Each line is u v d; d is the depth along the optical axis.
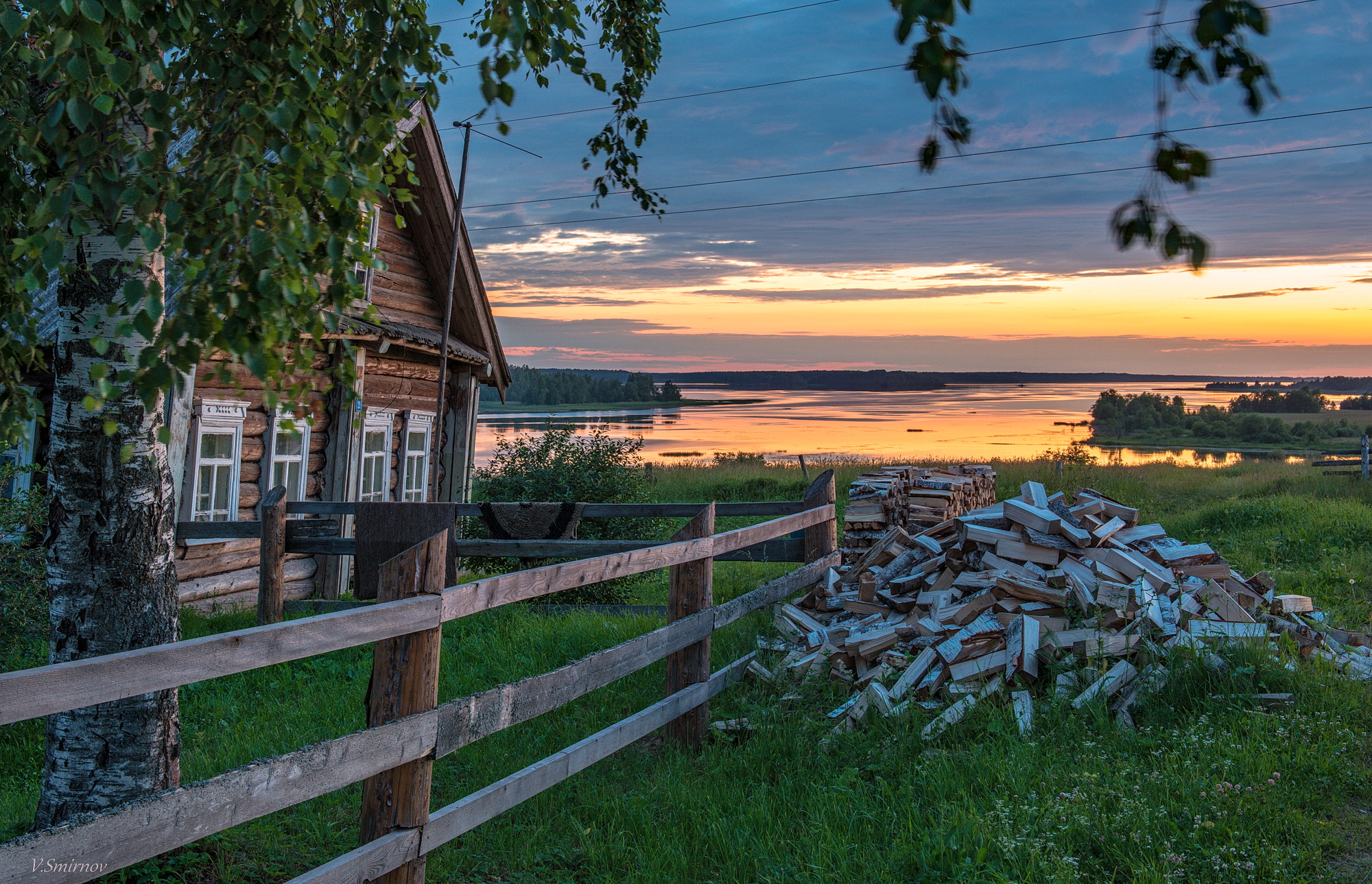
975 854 3.68
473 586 3.47
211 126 3.51
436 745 3.21
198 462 9.91
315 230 3.68
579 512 8.48
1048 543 6.30
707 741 5.43
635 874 3.90
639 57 6.93
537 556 8.45
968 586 6.45
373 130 3.73
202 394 9.90
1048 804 4.00
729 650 7.10
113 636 3.79
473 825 3.47
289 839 4.30
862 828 4.12
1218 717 4.92
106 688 2.13
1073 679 5.27
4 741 6.07
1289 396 139.50
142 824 2.15
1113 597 5.79
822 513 7.68
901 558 7.46
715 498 25.28
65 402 3.76
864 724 5.29
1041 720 5.00
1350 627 7.72
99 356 3.72
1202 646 5.53
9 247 3.73
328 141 3.66
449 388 15.09
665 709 4.93
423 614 3.18
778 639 7.00
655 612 8.84
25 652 7.00
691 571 5.41
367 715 3.23
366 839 3.21
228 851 4.02
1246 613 6.15
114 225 3.51
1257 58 1.73
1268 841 3.61
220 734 6.00
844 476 27.31
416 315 13.74
